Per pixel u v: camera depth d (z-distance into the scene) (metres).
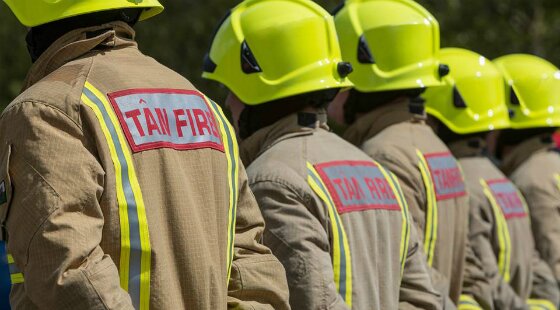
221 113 6.89
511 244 11.72
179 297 6.23
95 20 6.49
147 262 6.09
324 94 8.37
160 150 6.27
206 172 6.49
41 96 5.98
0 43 25.03
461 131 11.72
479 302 10.50
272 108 8.38
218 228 6.53
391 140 9.48
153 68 6.59
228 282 6.74
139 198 6.09
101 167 5.98
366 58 9.85
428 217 9.43
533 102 13.40
